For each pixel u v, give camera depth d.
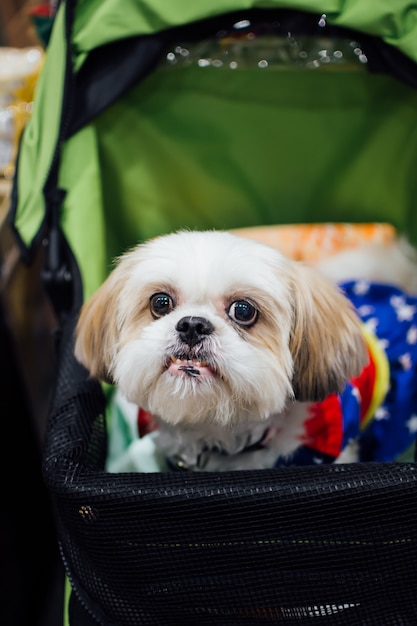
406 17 1.23
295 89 1.45
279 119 1.50
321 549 0.85
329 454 1.18
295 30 1.32
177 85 1.43
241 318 1.06
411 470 0.84
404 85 1.41
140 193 1.53
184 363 1.00
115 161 1.46
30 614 1.62
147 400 1.07
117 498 0.83
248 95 1.46
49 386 2.08
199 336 0.99
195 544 0.84
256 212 1.65
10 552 1.55
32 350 1.92
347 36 1.31
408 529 0.85
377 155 1.54
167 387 1.01
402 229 1.63
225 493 0.82
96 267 1.33
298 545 0.85
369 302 1.49
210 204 1.61
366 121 1.49
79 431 0.98
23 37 2.16
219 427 1.15
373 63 1.33
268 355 1.05
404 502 0.83
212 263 1.05
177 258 1.06
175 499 0.82
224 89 1.44
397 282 1.59
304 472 0.85
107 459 1.29
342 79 1.43
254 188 1.61
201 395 1.01
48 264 1.22
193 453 1.23
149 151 1.49
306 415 1.17
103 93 1.29
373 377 1.32
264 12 1.31
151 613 0.90
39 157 1.21
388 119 1.48
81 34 1.22
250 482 0.83
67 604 1.01
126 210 1.55
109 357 1.15
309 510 0.83
